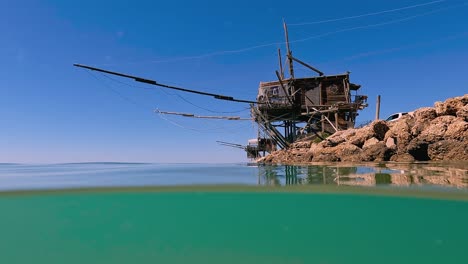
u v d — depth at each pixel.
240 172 12.34
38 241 6.11
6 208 7.57
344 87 30.39
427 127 16.17
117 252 5.80
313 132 30.31
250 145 38.38
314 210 8.15
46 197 7.60
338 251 5.90
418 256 5.77
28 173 13.91
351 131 21.25
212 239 6.54
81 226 6.88
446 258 5.75
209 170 14.16
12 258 5.41
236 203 8.29
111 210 8.11
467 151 13.47
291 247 6.14
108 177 10.66
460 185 7.21
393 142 16.97
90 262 5.34
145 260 5.61
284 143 29.97
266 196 8.11
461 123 14.31
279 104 29.41
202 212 8.35
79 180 9.70
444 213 7.45
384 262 5.51
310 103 30.78
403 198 7.36
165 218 8.04
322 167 14.18
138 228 6.98
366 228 7.14
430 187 6.89
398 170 11.02
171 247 6.12
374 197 7.56
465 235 6.73
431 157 14.95
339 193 7.56
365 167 12.99
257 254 5.86
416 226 7.32
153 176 10.78
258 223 7.65
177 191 7.95
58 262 5.35
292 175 10.70
